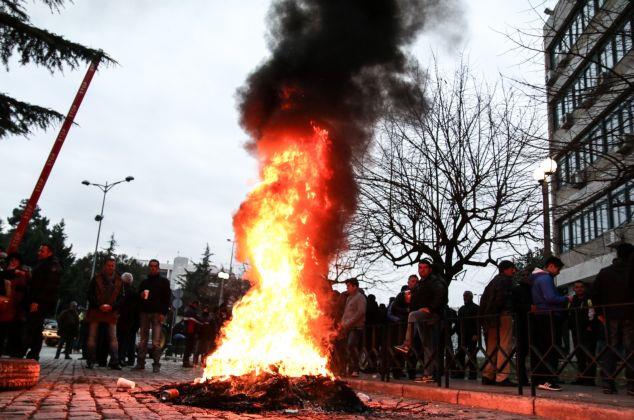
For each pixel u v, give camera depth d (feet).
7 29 39.45
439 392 24.81
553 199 53.67
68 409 16.35
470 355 25.29
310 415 17.52
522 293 28.55
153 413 16.28
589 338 28.02
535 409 19.62
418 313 29.84
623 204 43.11
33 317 31.48
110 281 37.99
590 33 33.27
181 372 39.52
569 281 78.07
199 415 16.25
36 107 41.06
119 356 42.14
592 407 17.53
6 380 20.35
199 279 187.83
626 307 18.13
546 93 35.27
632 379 17.85
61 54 40.83
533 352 21.68
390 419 17.35
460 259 53.83
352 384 32.63
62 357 56.85
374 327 32.89
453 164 53.57
